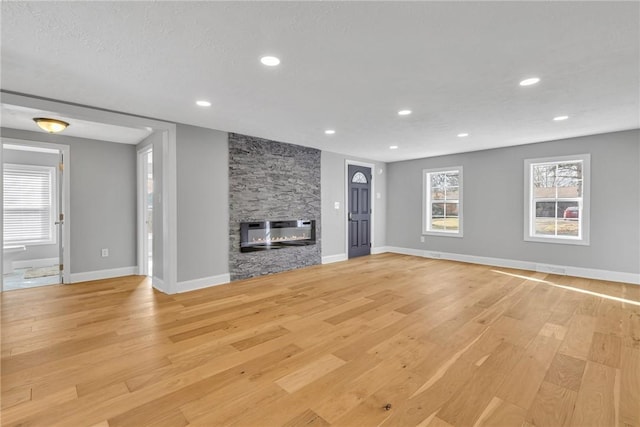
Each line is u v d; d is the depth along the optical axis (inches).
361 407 66.6
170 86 105.7
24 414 64.0
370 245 273.1
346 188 248.8
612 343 96.1
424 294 150.3
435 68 92.3
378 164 279.1
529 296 146.4
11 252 212.5
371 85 105.3
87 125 153.6
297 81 101.8
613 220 174.1
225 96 115.5
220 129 167.9
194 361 86.2
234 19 67.2
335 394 71.2
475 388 73.2
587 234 182.4
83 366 83.4
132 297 146.3
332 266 220.7
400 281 175.9
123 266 195.5
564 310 126.7
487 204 224.7
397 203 281.1
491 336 101.9
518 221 210.2
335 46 79.5
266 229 194.1
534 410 65.2
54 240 231.6
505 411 64.9
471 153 232.8
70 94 112.7
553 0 61.1
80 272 179.3
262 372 80.6
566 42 77.5
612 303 135.6
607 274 176.7
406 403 67.9
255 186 187.5
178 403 68.1
